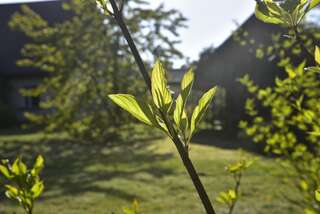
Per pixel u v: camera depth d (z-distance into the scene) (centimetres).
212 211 84
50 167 1089
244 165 166
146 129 1298
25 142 1670
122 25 92
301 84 313
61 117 1220
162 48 1224
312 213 243
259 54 425
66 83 1266
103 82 1260
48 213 675
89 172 1014
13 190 119
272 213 618
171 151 1355
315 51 100
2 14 3000
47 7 2892
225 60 1525
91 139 1275
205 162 1101
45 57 1298
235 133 1648
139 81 1209
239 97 1504
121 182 897
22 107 2744
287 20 97
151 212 678
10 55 2853
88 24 1303
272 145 324
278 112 319
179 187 839
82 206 714
